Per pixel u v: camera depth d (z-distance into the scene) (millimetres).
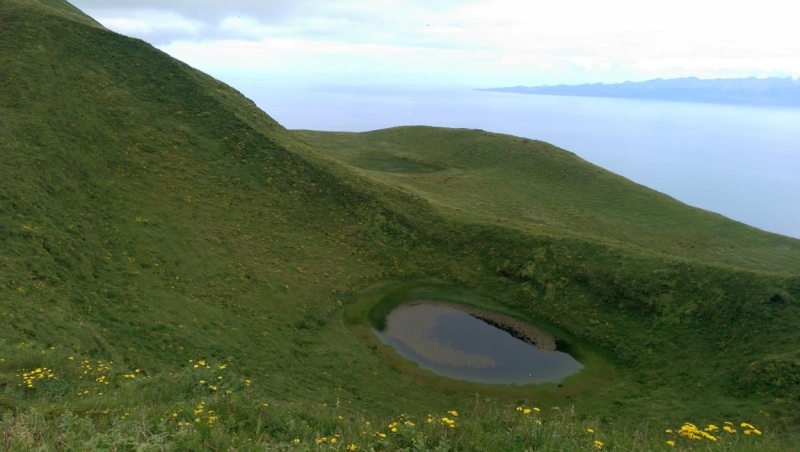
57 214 31625
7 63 46156
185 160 45344
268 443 8789
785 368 25328
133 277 29969
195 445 7910
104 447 7422
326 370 27625
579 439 10062
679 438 11602
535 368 30344
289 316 32594
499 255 42281
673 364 29297
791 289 31000
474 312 36938
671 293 34000
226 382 13875
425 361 30500
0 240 26172
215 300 31281
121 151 42656
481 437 9578
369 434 9766
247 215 41906
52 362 15906
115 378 16625
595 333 33656
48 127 39969
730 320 30766
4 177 31391
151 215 37062
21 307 21328
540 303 37344
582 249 40531
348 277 39094
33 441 7695
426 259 43031
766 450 11336
